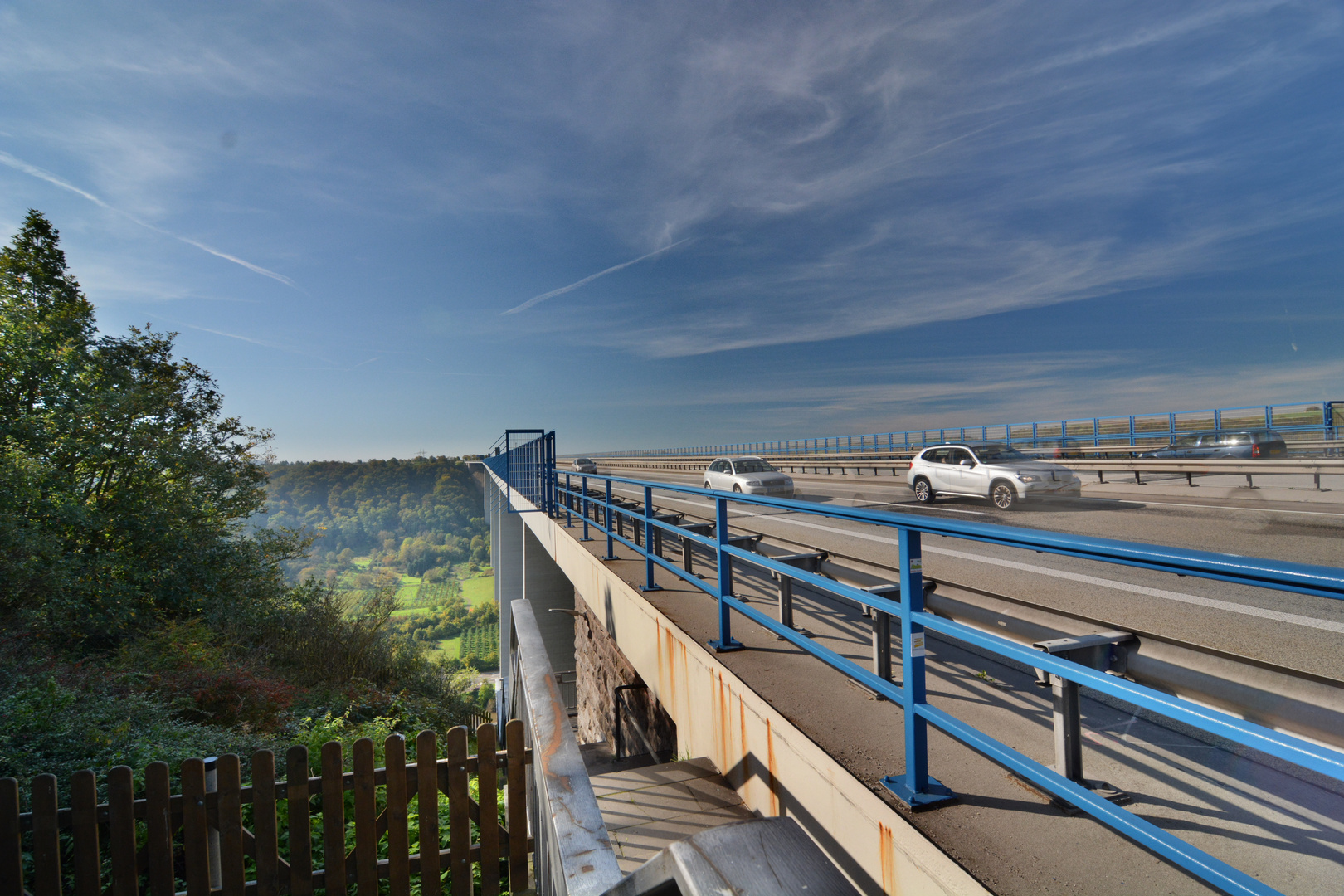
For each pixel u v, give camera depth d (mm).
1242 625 4859
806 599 6145
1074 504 13422
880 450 33625
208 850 3764
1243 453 17969
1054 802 2453
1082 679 1900
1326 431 18984
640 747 7539
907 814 2393
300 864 3852
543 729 3885
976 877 2021
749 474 18406
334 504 115688
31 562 9867
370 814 3947
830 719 3232
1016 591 6285
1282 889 1939
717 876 856
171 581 13539
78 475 13312
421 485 124875
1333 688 2088
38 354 13609
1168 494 14461
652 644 5746
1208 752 2922
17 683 7176
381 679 14477
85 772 3676
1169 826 2334
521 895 3971
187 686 8758
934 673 4051
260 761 3828
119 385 15273
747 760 3707
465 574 103812
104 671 8906
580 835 2889
